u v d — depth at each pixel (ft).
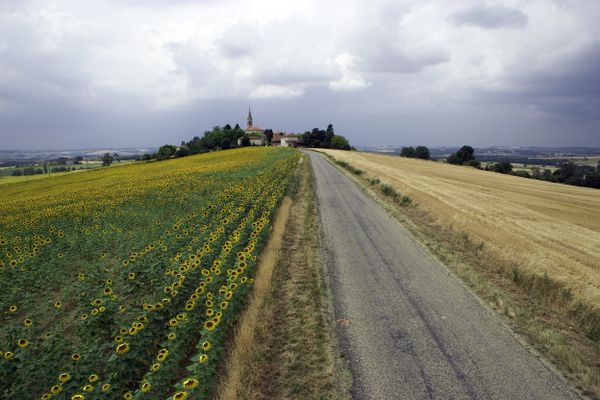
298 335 24.47
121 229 51.85
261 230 39.29
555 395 19.03
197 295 24.36
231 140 375.45
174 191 82.33
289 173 95.30
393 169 153.79
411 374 20.67
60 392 16.97
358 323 26.00
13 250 44.75
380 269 35.83
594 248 47.39
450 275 34.47
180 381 19.90
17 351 20.26
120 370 18.58
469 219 57.31
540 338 24.08
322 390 19.49
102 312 23.75
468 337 24.27
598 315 25.82
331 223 53.62
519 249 41.11
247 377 20.02
